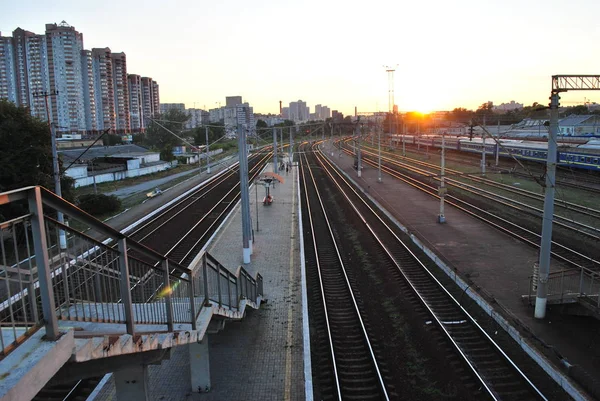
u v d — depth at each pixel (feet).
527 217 85.71
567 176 129.90
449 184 131.44
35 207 12.78
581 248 65.31
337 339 41.19
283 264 63.05
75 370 17.04
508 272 56.70
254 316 45.37
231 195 128.88
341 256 67.41
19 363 12.04
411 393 32.91
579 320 42.88
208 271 30.66
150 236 81.30
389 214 93.25
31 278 13.35
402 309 47.62
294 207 106.32
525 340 38.42
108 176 157.48
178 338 22.24
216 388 32.50
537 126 210.18
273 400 31.12
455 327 42.70
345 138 441.68
